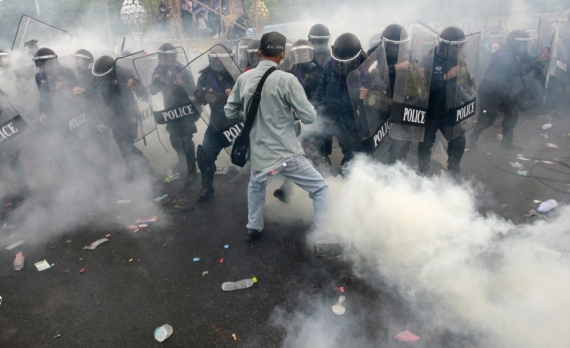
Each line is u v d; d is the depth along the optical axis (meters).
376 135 3.28
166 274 2.79
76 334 2.28
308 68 3.78
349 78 3.09
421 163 3.72
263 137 2.63
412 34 3.18
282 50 2.59
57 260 3.01
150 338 2.22
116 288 2.66
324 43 4.00
